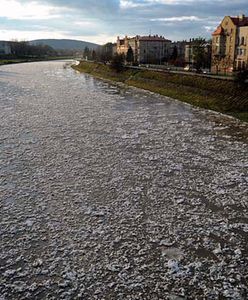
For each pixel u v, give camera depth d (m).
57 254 10.43
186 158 19.03
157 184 15.53
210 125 27.12
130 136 23.50
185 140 22.72
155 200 13.96
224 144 21.89
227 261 10.16
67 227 11.92
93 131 24.73
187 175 16.59
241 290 8.98
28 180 15.85
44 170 17.03
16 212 12.95
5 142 21.75
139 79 55.69
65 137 23.02
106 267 9.86
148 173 16.78
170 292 8.93
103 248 10.74
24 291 8.95
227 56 55.50
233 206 13.52
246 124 27.38
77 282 9.27
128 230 11.78
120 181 15.80
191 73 47.03
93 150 20.25
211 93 37.31
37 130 24.83
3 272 9.67
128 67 66.81
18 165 17.72
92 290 8.98
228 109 32.38
